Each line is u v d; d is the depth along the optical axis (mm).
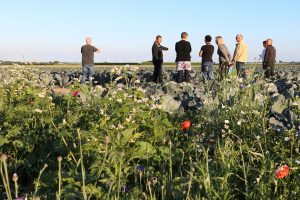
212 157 5129
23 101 9078
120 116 5977
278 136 5746
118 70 7719
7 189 3271
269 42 17141
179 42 16609
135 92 7098
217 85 9070
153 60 17938
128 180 4445
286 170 3840
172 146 5434
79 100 8758
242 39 15211
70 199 3920
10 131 6141
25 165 5359
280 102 7344
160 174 4664
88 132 5230
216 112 7258
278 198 4031
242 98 7199
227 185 4199
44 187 4344
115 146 4809
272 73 17625
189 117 7844
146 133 5855
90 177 4125
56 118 7445
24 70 10867
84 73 16984
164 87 12305
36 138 6109
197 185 4230
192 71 23359
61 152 5383
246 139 5711
